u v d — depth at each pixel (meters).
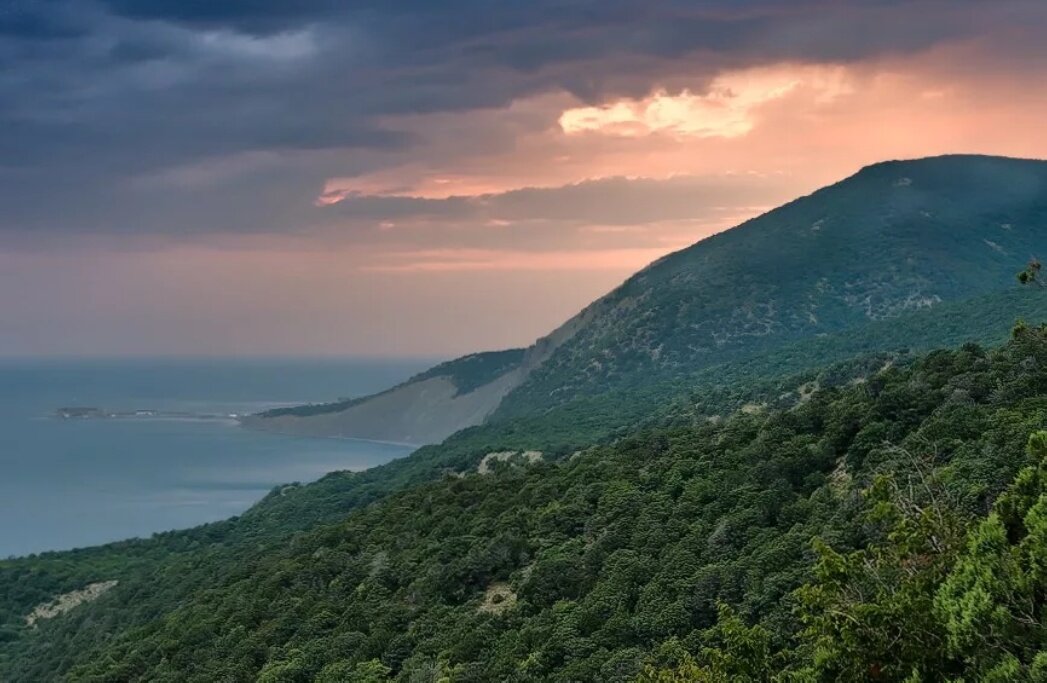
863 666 24.02
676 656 41.06
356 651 55.34
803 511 51.16
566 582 55.91
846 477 54.69
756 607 42.75
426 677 49.53
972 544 23.98
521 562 61.81
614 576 52.69
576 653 46.47
